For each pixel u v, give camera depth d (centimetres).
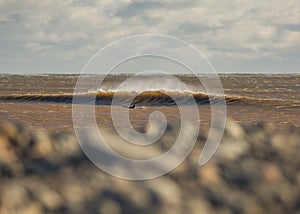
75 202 207
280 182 238
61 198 207
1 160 218
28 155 226
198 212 214
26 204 200
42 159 225
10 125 236
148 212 207
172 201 215
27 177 214
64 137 240
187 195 221
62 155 230
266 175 238
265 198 230
